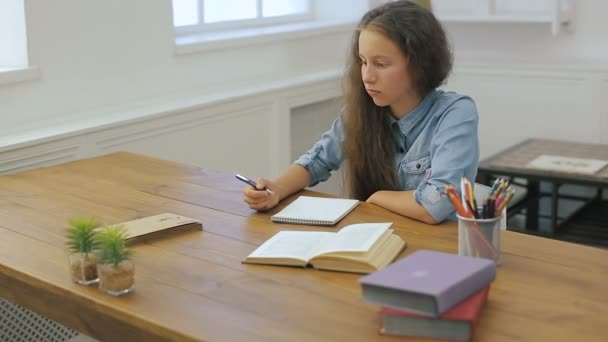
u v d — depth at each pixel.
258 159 3.83
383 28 2.03
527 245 1.79
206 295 1.54
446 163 2.01
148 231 1.88
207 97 3.57
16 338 2.62
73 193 2.29
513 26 4.45
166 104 3.40
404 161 2.21
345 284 1.58
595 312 1.43
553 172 3.47
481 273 1.39
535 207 3.98
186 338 1.38
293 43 4.17
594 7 4.22
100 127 2.99
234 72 3.83
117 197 2.24
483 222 1.62
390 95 2.08
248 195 2.08
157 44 3.40
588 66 4.13
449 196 1.67
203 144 3.51
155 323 1.42
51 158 2.84
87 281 1.61
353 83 2.23
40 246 1.86
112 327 1.55
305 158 2.35
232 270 1.68
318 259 1.66
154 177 2.46
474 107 2.13
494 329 1.36
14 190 2.33
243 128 3.71
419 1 4.05
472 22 4.55
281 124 3.92
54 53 2.99
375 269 1.61
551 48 4.38
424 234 1.88
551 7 4.06
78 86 3.10
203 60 3.64
